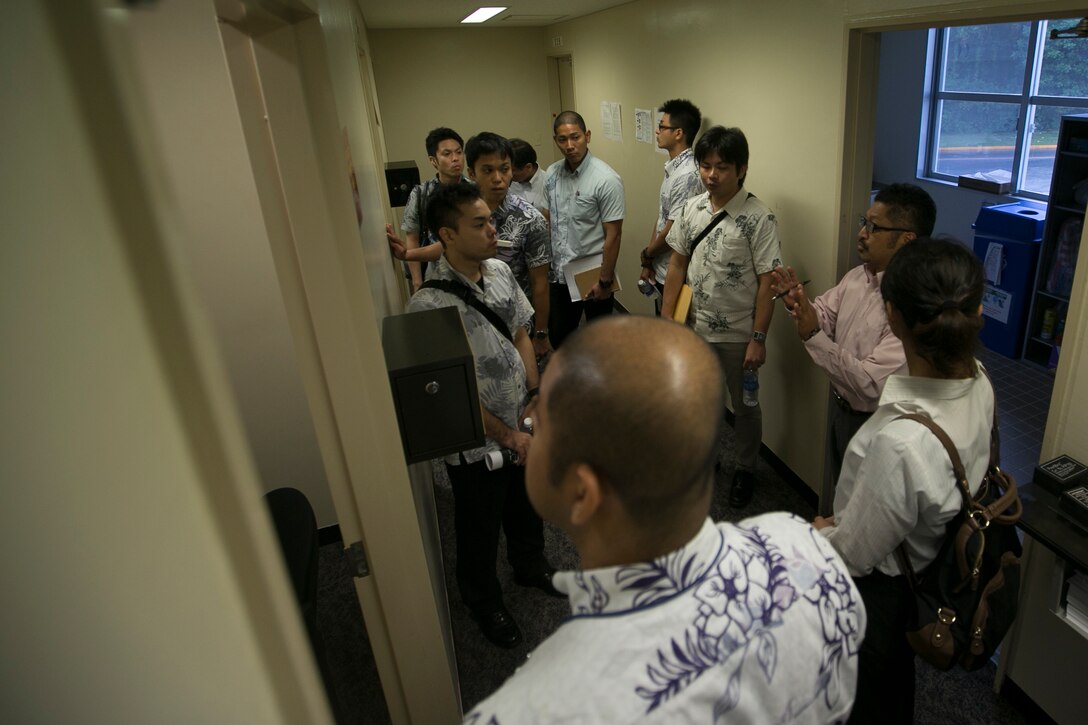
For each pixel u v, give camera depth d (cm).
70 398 23
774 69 243
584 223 347
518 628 210
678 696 51
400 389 128
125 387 24
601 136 480
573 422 54
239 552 29
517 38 562
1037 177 484
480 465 183
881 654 128
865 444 123
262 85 89
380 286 167
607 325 57
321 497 256
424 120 565
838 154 214
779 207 255
